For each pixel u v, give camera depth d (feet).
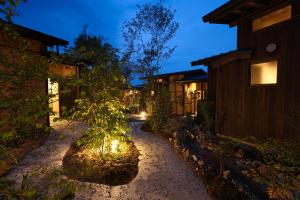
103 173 16.10
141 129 34.12
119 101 19.97
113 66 18.85
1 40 12.36
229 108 25.17
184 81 46.62
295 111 16.76
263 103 20.85
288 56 18.49
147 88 40.88
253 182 12.94
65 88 9.77
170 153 22.31
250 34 22.72
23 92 7.29
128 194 14.02
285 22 18.70
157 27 42.06
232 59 23.94
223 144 17.75
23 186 6.02
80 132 27.40
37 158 18.56
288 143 11.68
